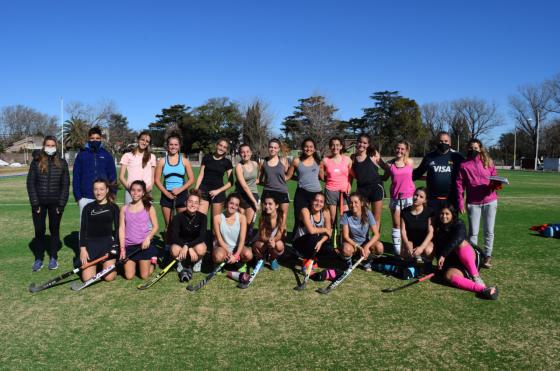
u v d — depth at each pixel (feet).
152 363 11.80
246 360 11.98
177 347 12.73
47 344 12.92
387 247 26.40
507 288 18.04
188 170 22.90
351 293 17.44
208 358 12.09
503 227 32.48
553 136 224.12
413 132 249.14
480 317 14.96
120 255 18.74
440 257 18.22
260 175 23.67
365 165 23.43
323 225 21.31
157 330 13.89
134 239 19.39
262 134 177.68
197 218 19.79
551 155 240.73
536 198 54.49
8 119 294.25
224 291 17.67
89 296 16.98
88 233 19.24
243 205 23.12
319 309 15.71
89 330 13.88
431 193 22.08
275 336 13.48
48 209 20.95
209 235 25.40
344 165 23.13
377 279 19.35
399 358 12.11
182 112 262.06
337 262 22.36
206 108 224.33
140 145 22.74
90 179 21.30
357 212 20.38
